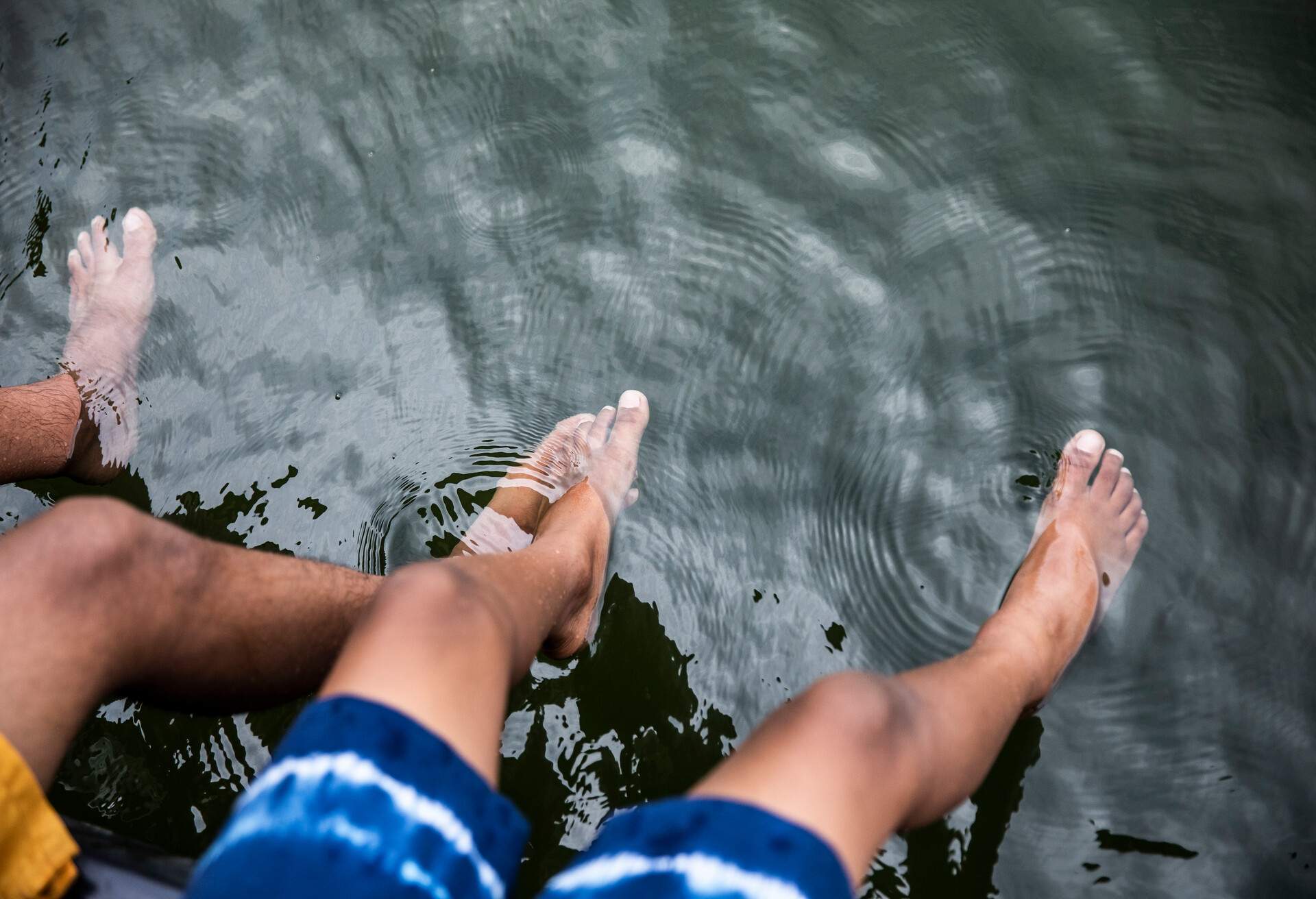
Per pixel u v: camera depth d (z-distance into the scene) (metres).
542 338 1.93
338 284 1.99
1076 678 1.63
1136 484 1.77
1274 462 1.77
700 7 2.20
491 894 0.78
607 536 1.71
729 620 1.70
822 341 1.90
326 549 1.76
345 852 0.72
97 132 2.14
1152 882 1.48
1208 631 1.66
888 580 1.72
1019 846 1.51
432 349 1.93
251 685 1.13
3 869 0.86
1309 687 1.62
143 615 0.99
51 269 2.02
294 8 2.24
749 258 1.97
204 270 2.00
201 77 2.19
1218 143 2.03
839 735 0.88
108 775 1.57
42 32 2.25
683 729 1.61
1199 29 2.14
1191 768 1.56
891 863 1.50
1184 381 1.83
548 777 1.57
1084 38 2.14
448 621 0.89
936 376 1.87
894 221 1.99
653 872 0.76
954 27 2.17
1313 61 2.09
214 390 1.90
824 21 2.18
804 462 1.82
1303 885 1.48
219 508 1.79
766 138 2.07
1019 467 1.79
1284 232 1.94
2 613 0.89
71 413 1.78
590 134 2.09
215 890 0.70
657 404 1.87
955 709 1.08
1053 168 2.03
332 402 1.89
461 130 2.11
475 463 1.82
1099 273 1.92
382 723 0.79
